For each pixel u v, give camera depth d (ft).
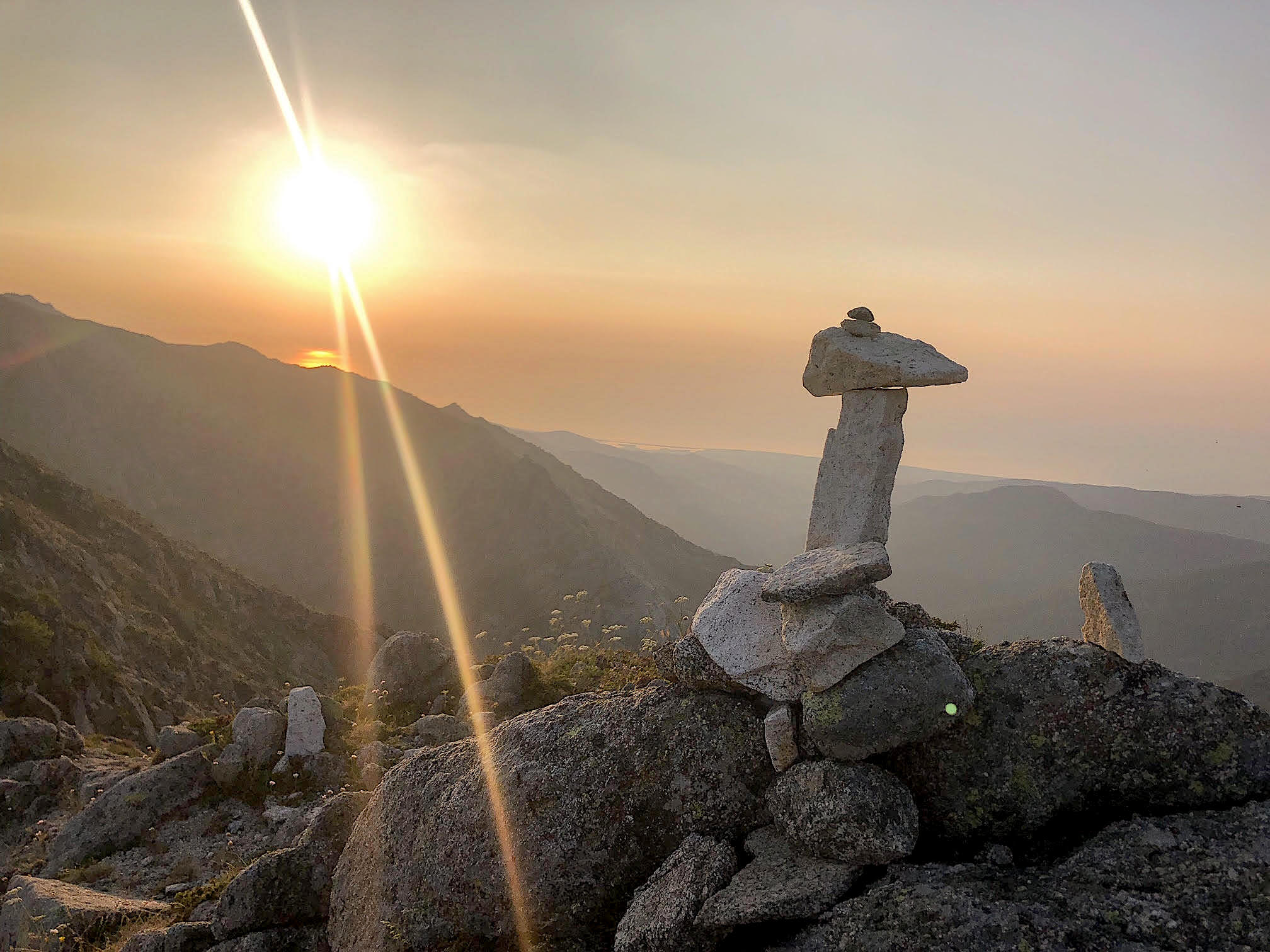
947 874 19.52
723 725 24.59
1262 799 19.74
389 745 51.57
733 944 20.80
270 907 30.12
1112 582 23.57
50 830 51.06
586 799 24.95
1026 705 21.90
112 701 114.83
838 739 21.38
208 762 50.65
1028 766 21.35
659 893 22.08
